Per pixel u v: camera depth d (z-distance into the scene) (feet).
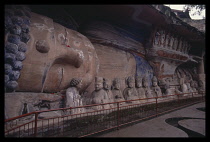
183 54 40.96
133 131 15.62
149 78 36.81
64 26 23.99
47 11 21.93
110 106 22.77
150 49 33.96
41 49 16.17
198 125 18.04
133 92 28.43
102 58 28.30
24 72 15.65
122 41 30.37
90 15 25.14
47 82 18.86
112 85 27.35
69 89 19.29
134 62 33.94
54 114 16.98
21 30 15.20
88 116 17.71
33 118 15.35
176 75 46.78
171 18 29.91
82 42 22.36
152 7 23.20
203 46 46.96
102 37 27.50
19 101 14.85
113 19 26.89
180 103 31.60
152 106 26.55
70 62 20.42
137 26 30.91
